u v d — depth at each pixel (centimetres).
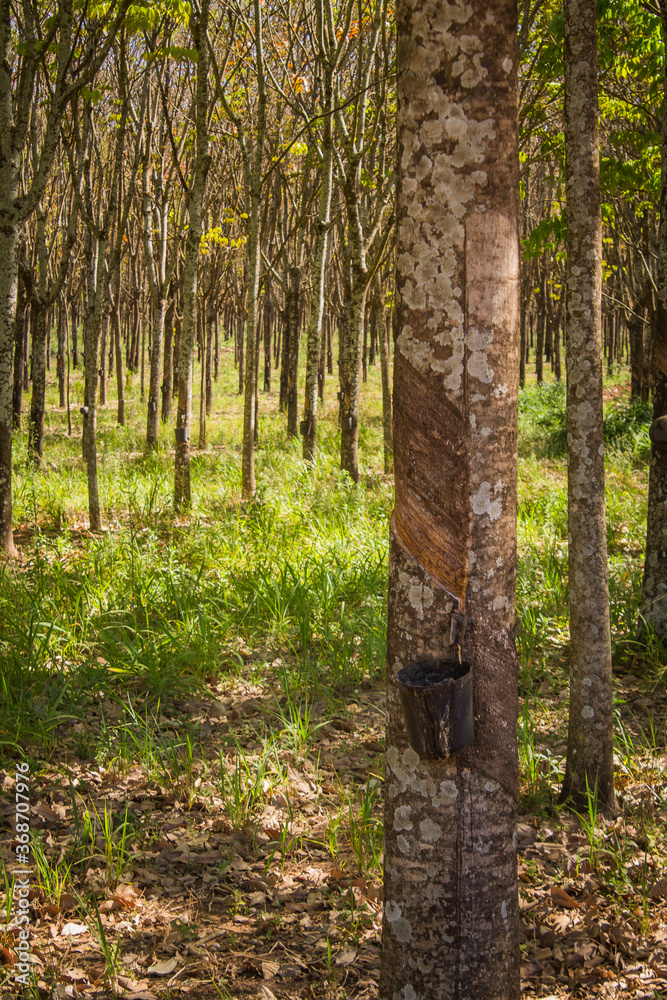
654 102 769
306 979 267
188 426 960
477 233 177
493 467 184
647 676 503
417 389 184
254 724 453
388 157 1186
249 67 1205
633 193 823
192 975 267
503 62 175
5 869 297
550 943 283
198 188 927
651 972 269
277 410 2456
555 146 820
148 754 393
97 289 881
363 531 802
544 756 386
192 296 944
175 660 504
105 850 329
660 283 496
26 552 741
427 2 172
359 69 1038
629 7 632
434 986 190
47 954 275
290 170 1642
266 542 762
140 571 665
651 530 532
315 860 334
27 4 737
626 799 370
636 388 1795
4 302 760
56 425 2036
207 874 324
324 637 550
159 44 1108
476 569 185
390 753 194
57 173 1406
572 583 364
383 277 1417
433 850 188
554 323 2295
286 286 1548
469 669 179
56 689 451
